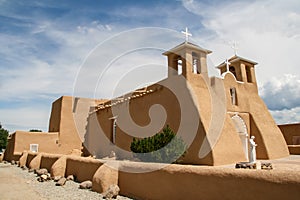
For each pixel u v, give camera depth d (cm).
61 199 838
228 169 569
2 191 994
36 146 2473
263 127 1711
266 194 478
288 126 2372
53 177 1284
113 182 914
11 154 2589
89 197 851
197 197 617
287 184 450
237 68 1891
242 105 1705
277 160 1462
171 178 703
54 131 2773
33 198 867
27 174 1564
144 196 788
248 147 1638
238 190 528
